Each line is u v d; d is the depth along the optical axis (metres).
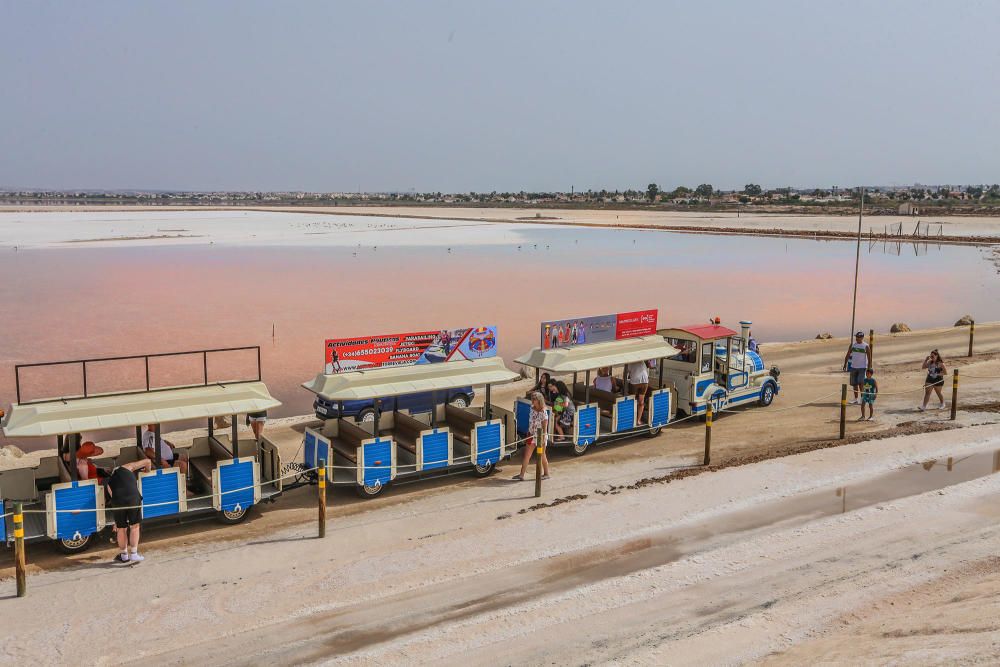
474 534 13.35
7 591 11.42
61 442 14.26
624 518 13.86
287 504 15.34
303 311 44.53
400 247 96.88
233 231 128.00
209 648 9.58
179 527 14.09
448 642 9.55
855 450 17.59
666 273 68.31
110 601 11.01
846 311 47.50
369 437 16.02
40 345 33.97
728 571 11.41
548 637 9.62
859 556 11.75
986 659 8.12
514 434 17.47
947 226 147.38
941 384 21.70
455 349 17.16
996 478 15.26
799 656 8.85
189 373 29.22
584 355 18.52
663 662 8.91
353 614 10.42
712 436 19.88
